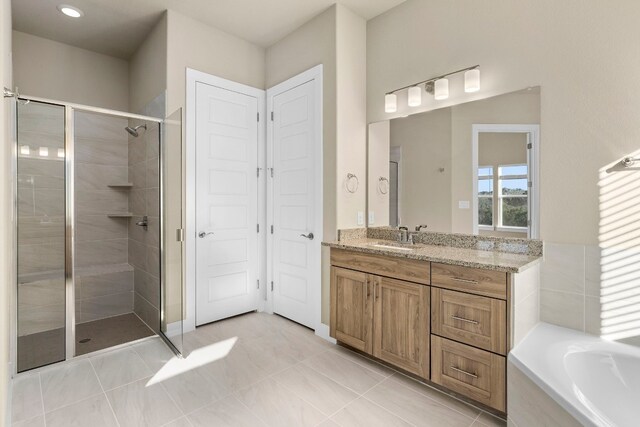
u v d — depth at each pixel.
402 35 2.77
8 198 2.06
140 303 3.41
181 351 2.50
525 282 1.82
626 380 1.59
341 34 2.81
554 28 1.97
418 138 2.66
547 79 2.00
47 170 2.67
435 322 2.01
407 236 2.70
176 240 2.76
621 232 1.77
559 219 1.96
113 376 2.22
